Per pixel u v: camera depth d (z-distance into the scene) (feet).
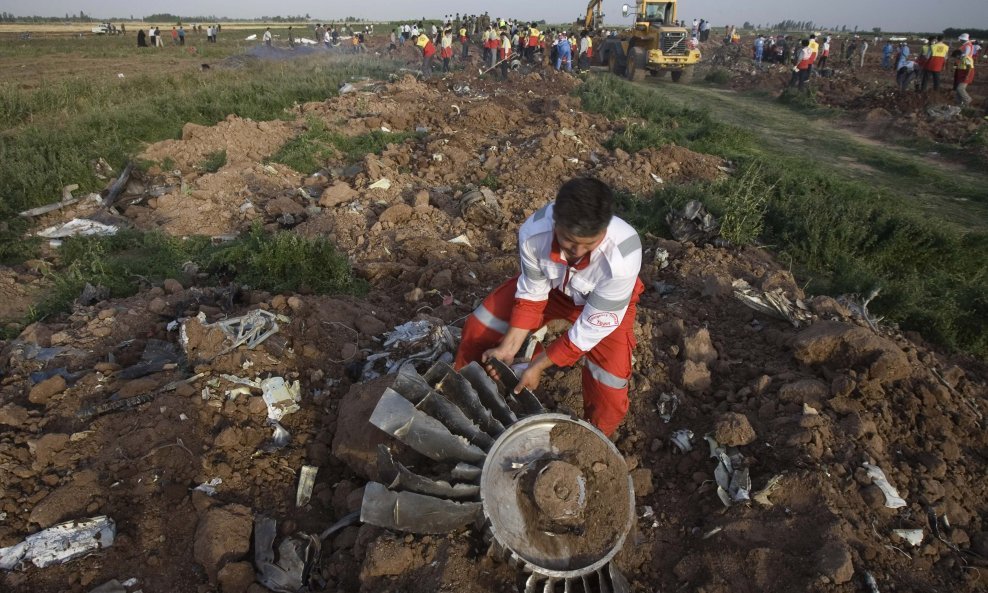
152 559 9.21
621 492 9.51
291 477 11.02
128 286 18.11
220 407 11.96
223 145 32.09
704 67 111.96
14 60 86.53
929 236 24.81
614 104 52.11
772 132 52.65
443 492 8.98
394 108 44.55
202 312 14.65
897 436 12.19
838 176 37.91
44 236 22.12
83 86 49.32
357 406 11.43
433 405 9.87
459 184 29.89
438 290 17.67
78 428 11.09
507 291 10.89
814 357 13.79
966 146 45.85
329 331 14.42
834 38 197.98
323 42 112.47
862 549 9.66
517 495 9.22
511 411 10.12
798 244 25.05
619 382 10.55
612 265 8.78
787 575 9.32
